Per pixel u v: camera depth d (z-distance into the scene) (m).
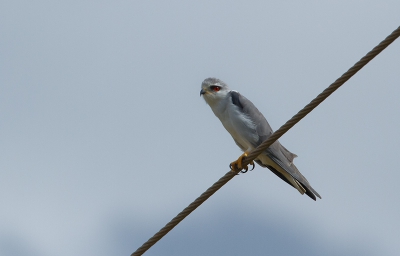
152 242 9.16
